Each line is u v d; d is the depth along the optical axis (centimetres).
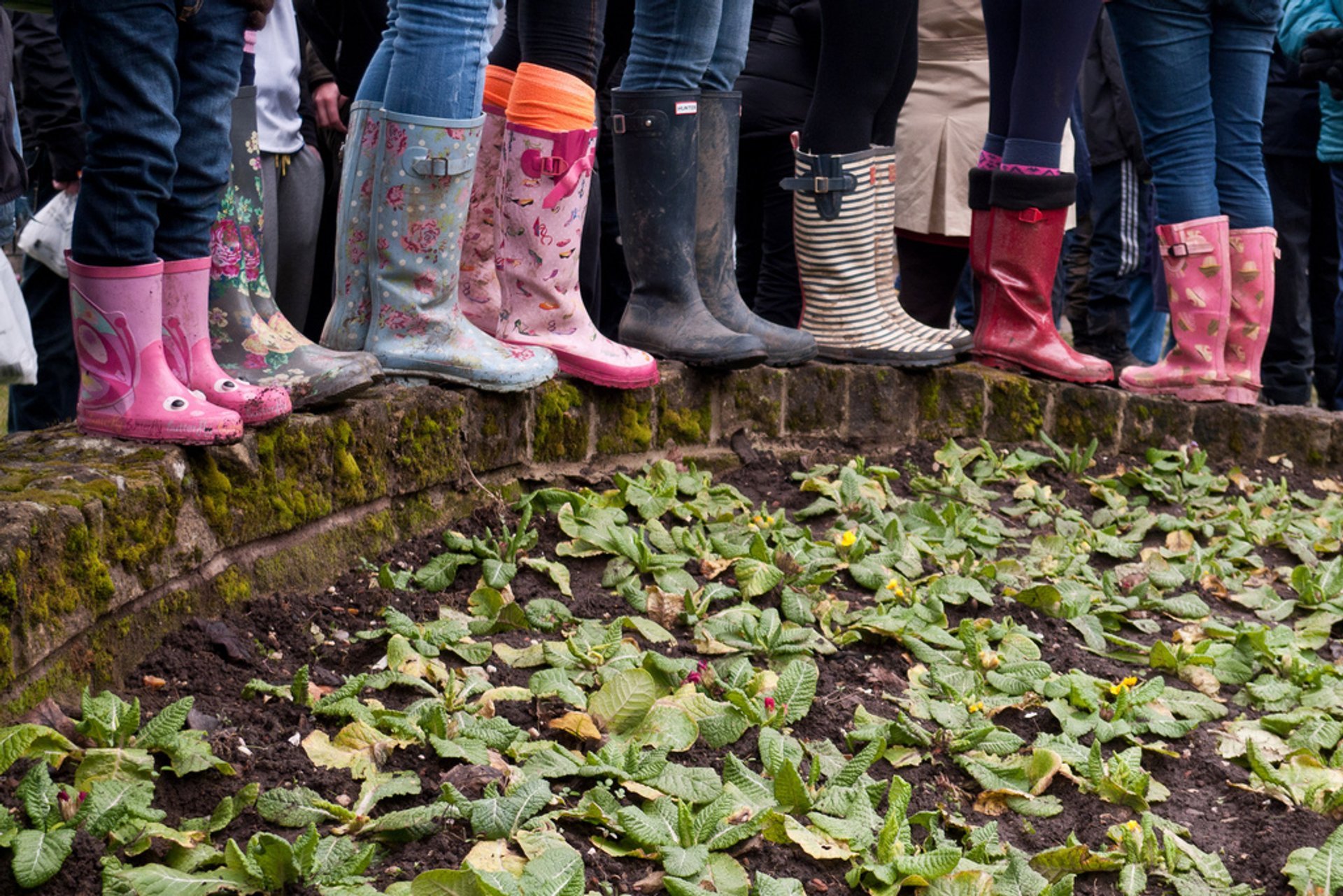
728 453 349
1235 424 426
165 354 228
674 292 336
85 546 188
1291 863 203
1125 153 477
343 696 203
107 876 159
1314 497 416
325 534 250
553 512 291
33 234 326
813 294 380
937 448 387
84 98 208
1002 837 209
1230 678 276
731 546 283
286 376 246
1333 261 546
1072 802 219
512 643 238
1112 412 411
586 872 176
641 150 326
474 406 288
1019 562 314
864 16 354
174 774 180
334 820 177
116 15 201
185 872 163
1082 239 510
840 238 372
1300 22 477
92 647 193
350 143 282
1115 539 345
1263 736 247
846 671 250
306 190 336
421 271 279
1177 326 427
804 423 366
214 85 222
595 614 255
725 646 243
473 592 255
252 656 216
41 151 353
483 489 289
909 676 252
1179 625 303
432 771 194
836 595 280
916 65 384
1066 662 273
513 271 306
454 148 271
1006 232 401
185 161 222
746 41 339
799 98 393
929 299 443
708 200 341
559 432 309
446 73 268
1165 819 218
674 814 189
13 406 350
